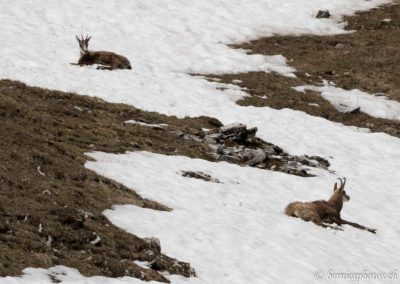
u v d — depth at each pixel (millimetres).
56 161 34688
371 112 66562
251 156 47719
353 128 61906
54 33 72938
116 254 24859
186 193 36656
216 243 29422
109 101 54500
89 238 25359
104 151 41375
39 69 59000
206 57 74062
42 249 23078
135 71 64688
